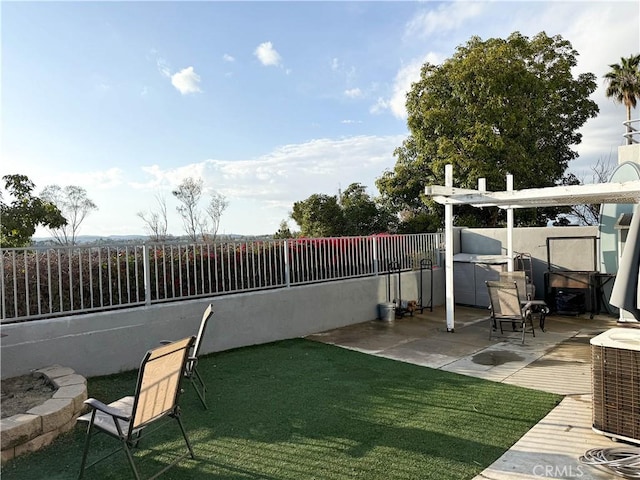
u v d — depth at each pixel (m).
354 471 2.85
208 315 4.14
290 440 3.33
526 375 5.04
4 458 2.93
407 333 7.53
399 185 16.42
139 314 5.31
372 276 8.98
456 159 13.95
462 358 5.86
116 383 4.71
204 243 6.25
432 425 3.60
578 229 9.73
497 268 9.99
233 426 3.60
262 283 7.02
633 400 3.17
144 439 3.35
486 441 3.30
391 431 3.48
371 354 6.08
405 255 9.88
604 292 9.16
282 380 4.87
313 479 2.75
